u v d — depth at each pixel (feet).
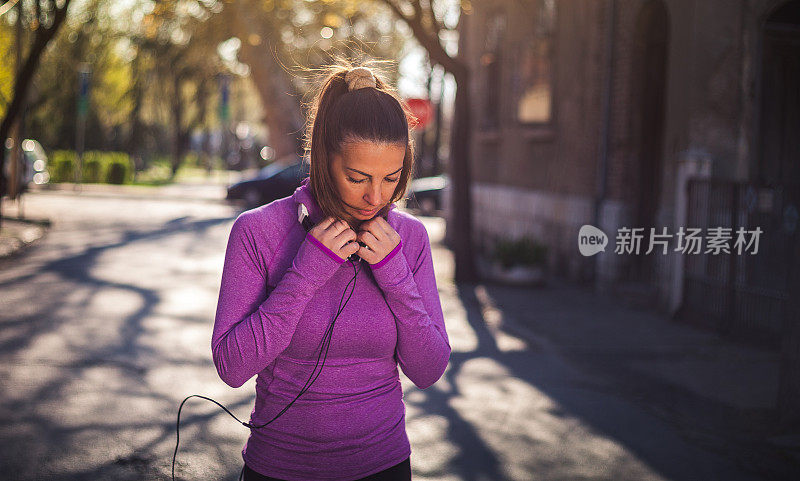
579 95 40.75
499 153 52.75
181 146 158.61
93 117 127.24
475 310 31.83
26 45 71.56
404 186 6.13
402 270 6.12
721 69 31.14
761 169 31.73
